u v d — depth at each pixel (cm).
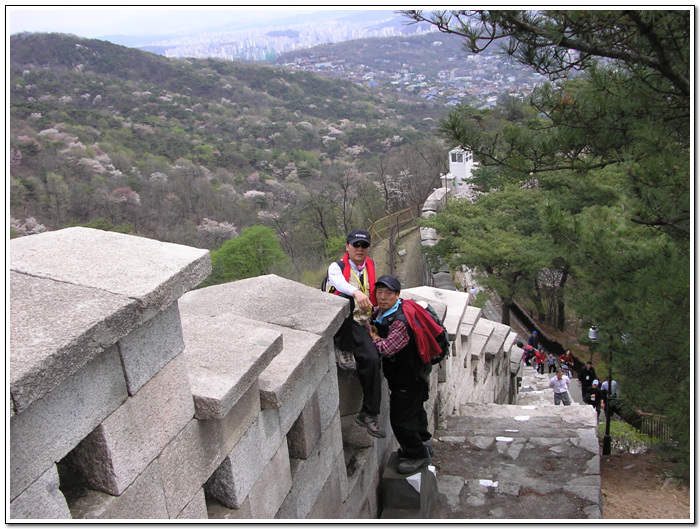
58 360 187
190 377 283
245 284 452
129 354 233
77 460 231
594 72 621
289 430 375
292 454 385
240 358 299
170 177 5003
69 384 207
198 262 263
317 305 418
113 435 227
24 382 175
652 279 619
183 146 6400
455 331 748
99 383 220
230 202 4912
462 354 916
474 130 701
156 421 248
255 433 320
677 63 593
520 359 1534
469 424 767
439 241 2709
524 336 3095
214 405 267
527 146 679
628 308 651
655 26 558
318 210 3712
